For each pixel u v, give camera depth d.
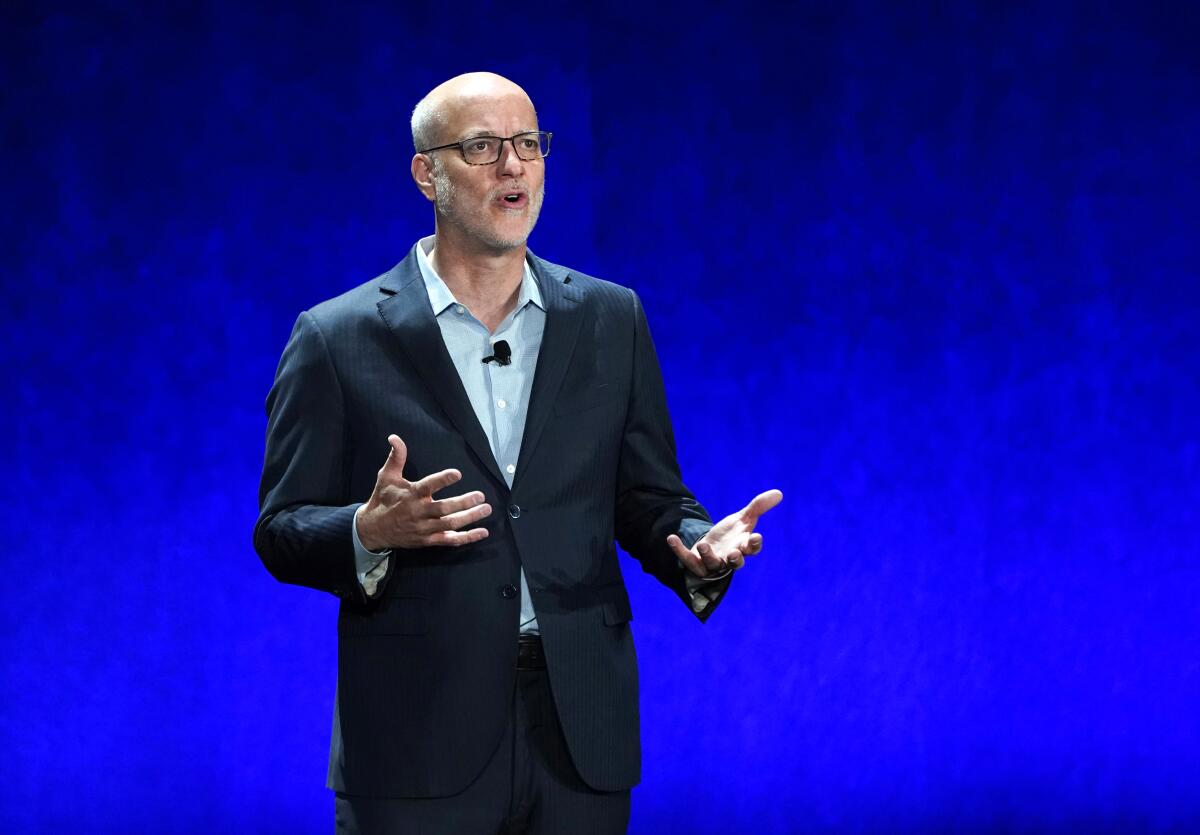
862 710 12.10
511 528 6.14
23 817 11.29
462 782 5.96
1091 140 12.00
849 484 12.00
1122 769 12.23
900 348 12.00
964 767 12.16
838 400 11.97
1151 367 12.12
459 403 6.19
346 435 6.24
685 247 11.79
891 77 11.91
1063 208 12.00
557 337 6.42
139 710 11.41
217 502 11.44
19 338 11.18
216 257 11.34
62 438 11.25
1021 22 11.94
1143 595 12.20
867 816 12.09
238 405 11.41
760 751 12.06
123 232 11.24
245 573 11.50
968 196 11.98
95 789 11.37
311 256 11.43
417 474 6.13
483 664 6.03
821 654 12.07
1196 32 11.98
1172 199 12.05
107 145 11.20
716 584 6.24
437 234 6.54
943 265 11.99
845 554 12.03
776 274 11.90
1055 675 12.18
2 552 11.23
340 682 6.23
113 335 11.27
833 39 11.85
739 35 11.80
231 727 11.52
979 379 12.02
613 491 6.48
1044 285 12.03
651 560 6.53
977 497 12.08
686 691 12.02
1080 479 12.13
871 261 11.95
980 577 12.12
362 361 6.25
